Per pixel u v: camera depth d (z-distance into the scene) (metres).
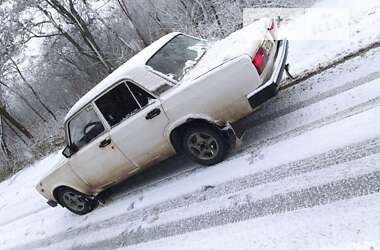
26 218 9.48
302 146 4.75
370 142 4.10
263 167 4.87
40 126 27.97
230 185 4.99
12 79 28.70
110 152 6.16
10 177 18.08
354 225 3.32
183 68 5.60
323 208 3.70
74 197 7.29
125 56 20.23
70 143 6.59
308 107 5.48
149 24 18.78
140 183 6.87
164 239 4.89
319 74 6.17
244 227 4.14
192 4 14.66
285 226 3.79
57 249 6.71
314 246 3.36
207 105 5.16
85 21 21.86
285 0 10.87
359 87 5.20
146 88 5.50
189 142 5.59
